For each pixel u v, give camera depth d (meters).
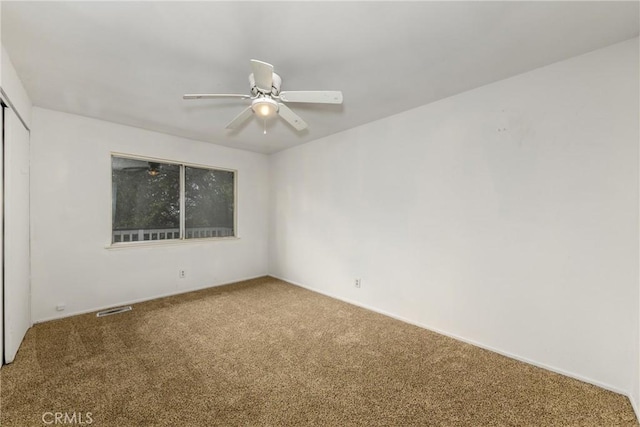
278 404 1.65
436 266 2.63
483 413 1.60
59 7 1.42
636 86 1.70
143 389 1.76
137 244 3.41
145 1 1.38
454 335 2.51
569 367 1.94
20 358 2.10
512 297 2.18
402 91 2.41
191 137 3.77
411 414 1.59
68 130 2.90
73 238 2.95
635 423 1.53
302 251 4.14
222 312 3.10
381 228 3.09
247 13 1.46
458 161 2.47
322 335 2.56
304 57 1.88
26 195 2.52
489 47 1.79
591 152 1.85
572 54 1.87
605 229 1.80
